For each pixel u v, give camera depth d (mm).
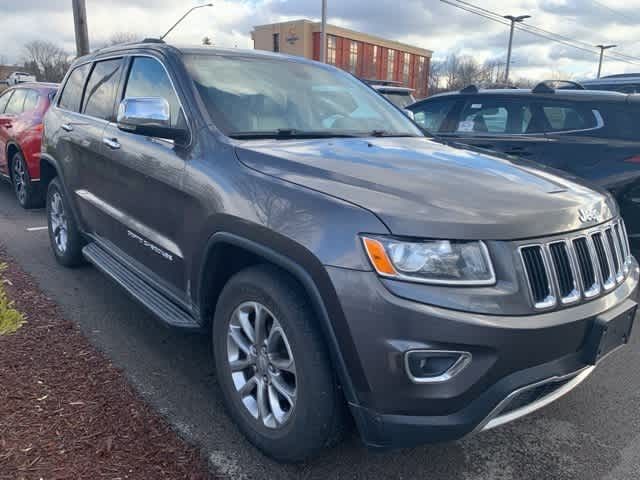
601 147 5387
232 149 2889
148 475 2395
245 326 2674
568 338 2279
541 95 5965
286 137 3188
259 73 3672
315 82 3896
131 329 3930
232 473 2525
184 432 2795
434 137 3895
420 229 2102
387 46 62500
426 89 68250
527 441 2902
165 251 3264
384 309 2064
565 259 2346
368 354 2105
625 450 2842
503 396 2135
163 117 3072
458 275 2098
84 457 2451
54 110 5191
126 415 2836
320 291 2207
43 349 3479
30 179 7430
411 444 2168
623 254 2822
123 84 4020
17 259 5383
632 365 3775
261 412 2619
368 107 3977
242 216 2557
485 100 6422
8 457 2383
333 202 2279
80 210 4613
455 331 2035
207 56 3621
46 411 2775
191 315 3119
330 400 2318
